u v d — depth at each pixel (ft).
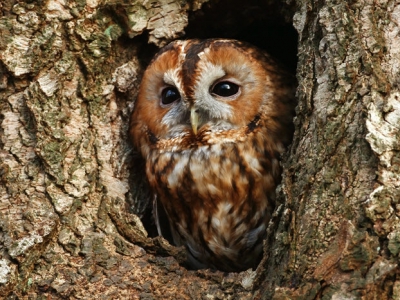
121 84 19.45
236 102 19.45
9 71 17.56
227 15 20.99
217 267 21.26
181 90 19.22
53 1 18.11
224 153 19.58
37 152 17.06
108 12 18.94
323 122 15.61
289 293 14.10
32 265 16.17
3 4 17.93
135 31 19.36
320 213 14.74
